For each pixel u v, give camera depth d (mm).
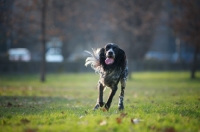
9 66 37562
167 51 65500
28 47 51406
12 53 50125
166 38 63688
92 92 19844
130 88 22844
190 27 29906
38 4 27859
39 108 10688
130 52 35969
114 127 6809
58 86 24375
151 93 18469
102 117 7938
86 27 41438
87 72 41812
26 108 10664
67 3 37719
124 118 7719
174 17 31984
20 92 18344
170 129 6551
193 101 12484
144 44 40469
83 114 9016
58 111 9617
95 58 10242
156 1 35500
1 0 16078
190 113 9008
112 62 9633
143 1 34531
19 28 27688
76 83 27516
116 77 9938
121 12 33844
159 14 37094
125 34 37219
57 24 37750
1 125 7352
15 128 6867
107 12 37875
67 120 7762
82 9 41625
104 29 43344
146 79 32062
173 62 45344
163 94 17438
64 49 46438
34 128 6859
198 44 29094
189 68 45375
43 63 28500
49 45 57219
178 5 30953
